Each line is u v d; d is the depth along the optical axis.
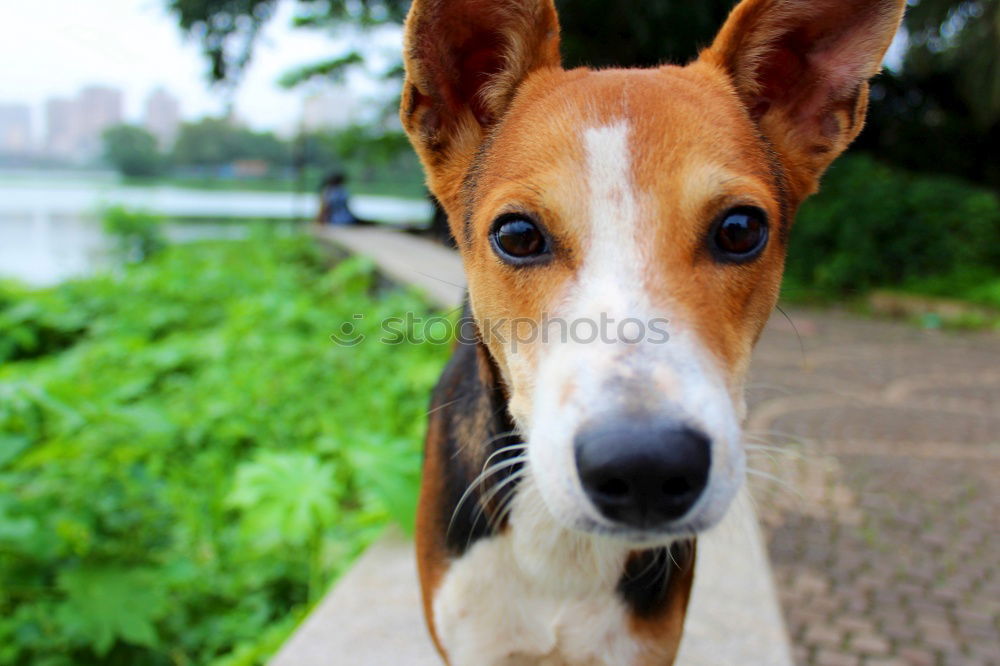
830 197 1.98
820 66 0.31
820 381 1.11
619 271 0.25
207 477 0.58
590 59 1.88
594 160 0.26
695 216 0.25
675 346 0.23
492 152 0.29
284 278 1.27
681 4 1.73
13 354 0.99
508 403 0.28
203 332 0.99
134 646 0.45
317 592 0.48
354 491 0.62
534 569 0.30
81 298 1.16
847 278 1.89
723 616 0.43
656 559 0.30
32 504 0.47
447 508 0.31
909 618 0.52
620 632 0.30
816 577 0.56
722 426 0.22
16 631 0.43
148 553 0.49
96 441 0.54
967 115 2.41
